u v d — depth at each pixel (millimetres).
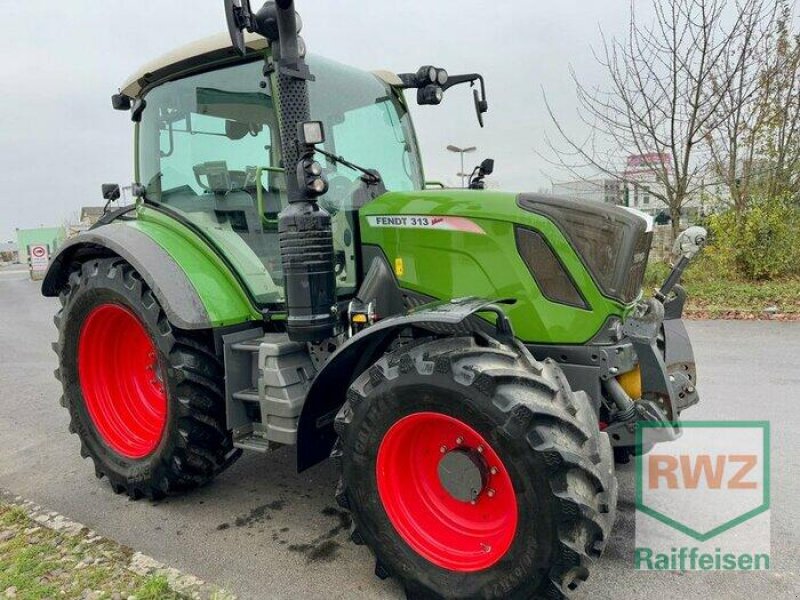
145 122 3697
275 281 3211
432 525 2438
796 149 10047
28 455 4234
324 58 3395
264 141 3146
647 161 9836
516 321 2758
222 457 3289
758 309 7969
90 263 3494
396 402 2330
